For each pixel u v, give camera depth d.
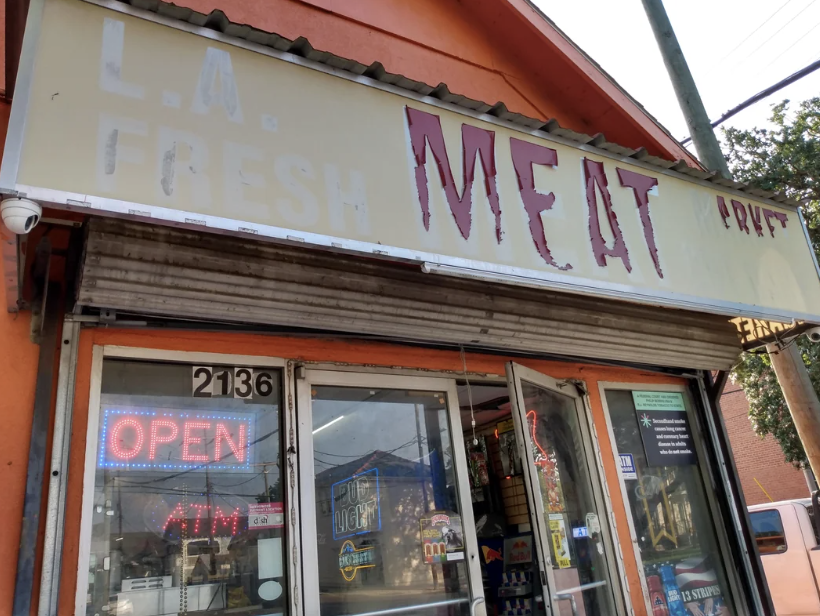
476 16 5.37
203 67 2.50
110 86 2.26
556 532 4.34
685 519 5.43
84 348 3.16
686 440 5.72
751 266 4.45
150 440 3.24
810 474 15.20
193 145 2.37
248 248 3.10
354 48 4.59
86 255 2.72
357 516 3.76
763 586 5.45
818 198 10.66
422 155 3.02
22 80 2.08
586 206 3.62
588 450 4.97
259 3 4.22
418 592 3.81
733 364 5.64
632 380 5.57
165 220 2.22
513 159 3.38
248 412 3.58
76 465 2.97
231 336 3.62
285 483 3.53
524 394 4.50
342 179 2.71
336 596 3.52
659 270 3.85
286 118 2.64
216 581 3.20
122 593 2.96
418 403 4.30
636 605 4.75
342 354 4.00
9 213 1.95
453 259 2.94
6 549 2.73
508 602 5.75
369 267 3.49
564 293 4.34
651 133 5.52
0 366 2.92
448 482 4.21
